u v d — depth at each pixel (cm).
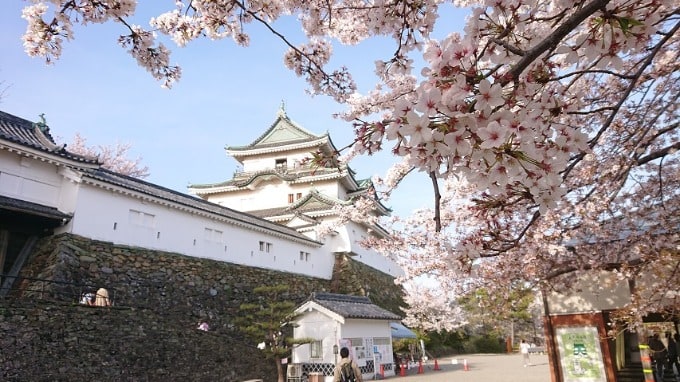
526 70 249
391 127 221
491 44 241
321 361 1806
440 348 3912
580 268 843
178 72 514
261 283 2198
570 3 250
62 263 1364
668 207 753
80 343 1236
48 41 444
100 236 1529
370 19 388
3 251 1387
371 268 3397
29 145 1373
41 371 1132
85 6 431
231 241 2106
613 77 635
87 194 1517
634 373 1182
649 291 908
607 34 241
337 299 2083
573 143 241
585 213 715
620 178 636
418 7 362
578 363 1036
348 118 299
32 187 1433
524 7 239
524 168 221
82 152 3419
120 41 480
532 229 775
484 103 207
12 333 1106
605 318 1027
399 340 2905
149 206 1728
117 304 1488
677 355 1199
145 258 1653
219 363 1644
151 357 1413
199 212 1920
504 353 4306
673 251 703
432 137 211
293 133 4059
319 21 555
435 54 217
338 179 3509
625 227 809
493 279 898
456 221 1000
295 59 569
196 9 499
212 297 1869
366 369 1917
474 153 213
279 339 1719
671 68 558
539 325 4581
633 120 666
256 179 3612
